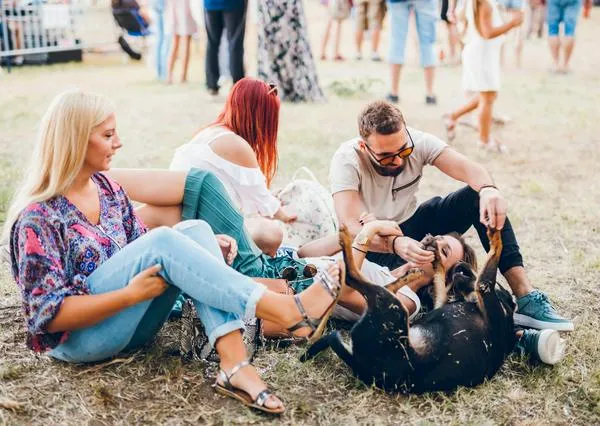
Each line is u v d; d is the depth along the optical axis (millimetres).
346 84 10133
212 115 8219
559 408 2771
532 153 6855
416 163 3451
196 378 2844
